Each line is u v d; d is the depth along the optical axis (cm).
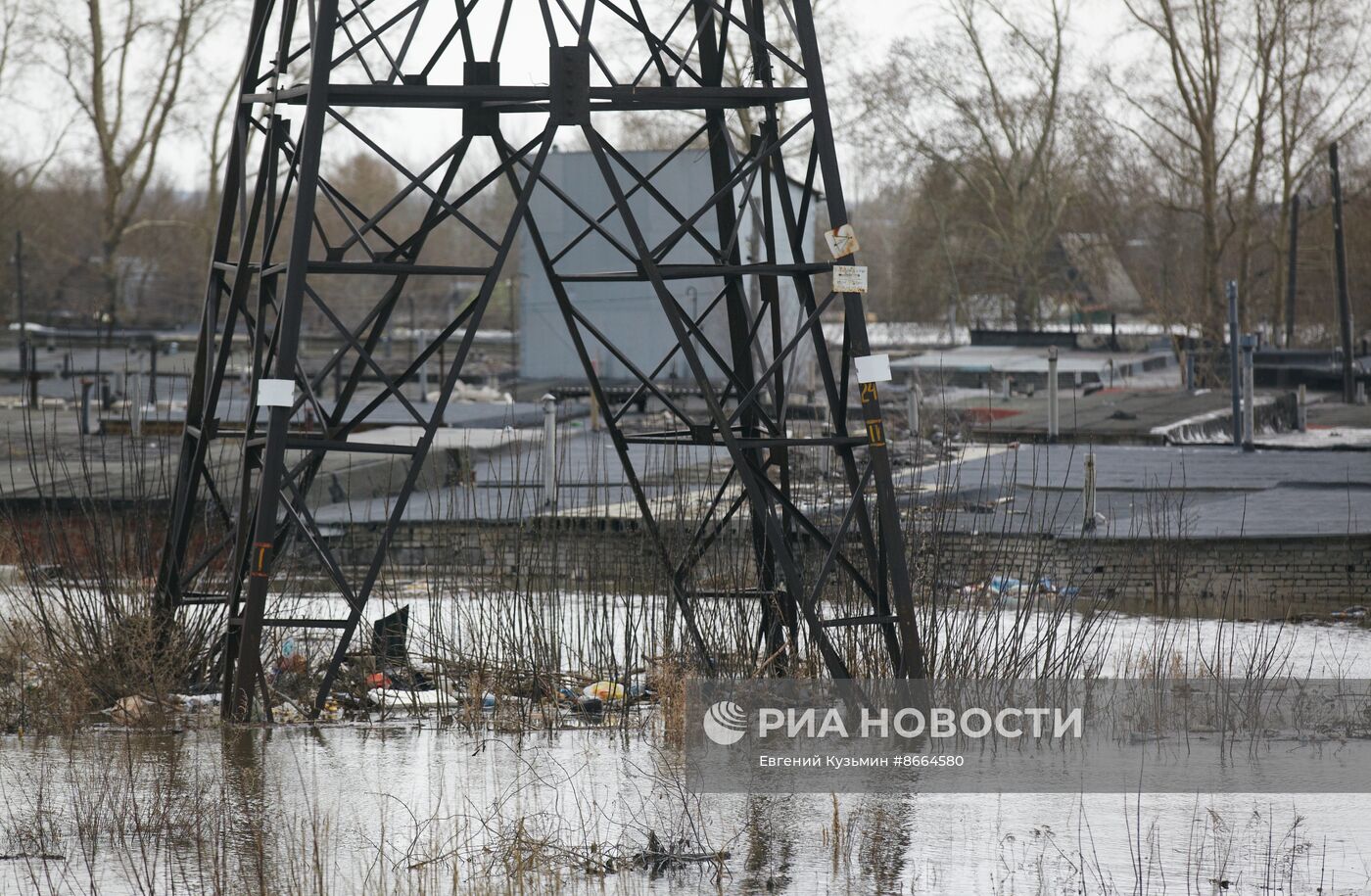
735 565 4459
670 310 3578
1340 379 15750
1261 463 8950
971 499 6900
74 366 17150
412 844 2698
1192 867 2623
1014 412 12462
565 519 5962
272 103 3681
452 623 4322
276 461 3503
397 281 3675
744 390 4006
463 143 3744
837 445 3738
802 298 3794
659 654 4159
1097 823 2897
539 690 3981
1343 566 5897
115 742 3503
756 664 3888
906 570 3650
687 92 3684
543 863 2645
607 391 13475
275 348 3594
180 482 3953
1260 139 17750
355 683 4028
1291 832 2820
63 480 6675
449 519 5019
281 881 2536
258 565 3553
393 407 12756
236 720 3650
